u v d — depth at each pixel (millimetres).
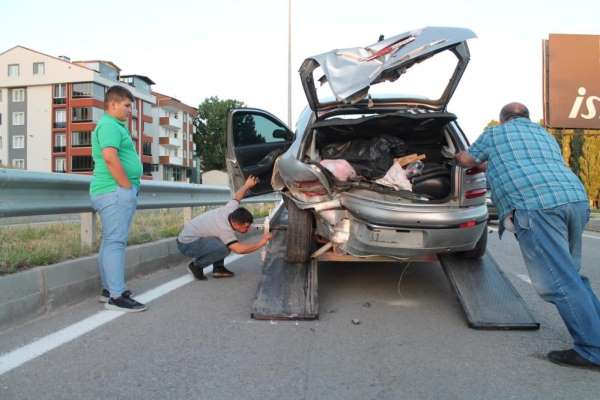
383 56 4559
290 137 7238
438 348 3717
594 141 29516
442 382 3117
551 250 3445
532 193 3529
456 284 4629
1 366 3256
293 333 4035
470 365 3391
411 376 3203
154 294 5227
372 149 4824
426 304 4941
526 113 4027
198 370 3262
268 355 3545
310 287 4719
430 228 4332
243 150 7195
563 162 3738
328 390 2992
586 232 13602
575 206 3490
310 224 4934
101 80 63906
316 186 4570
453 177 4469
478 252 5023
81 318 4316
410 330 4141
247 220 5578
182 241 5844
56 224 7910
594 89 22312
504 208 3693
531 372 3277
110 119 4551
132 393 2918
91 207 5723
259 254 8000
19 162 64438
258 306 4449
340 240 4652
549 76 22438
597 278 6402
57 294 4547
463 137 5043
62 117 63062
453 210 4379
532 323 4141
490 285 4625
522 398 2900
